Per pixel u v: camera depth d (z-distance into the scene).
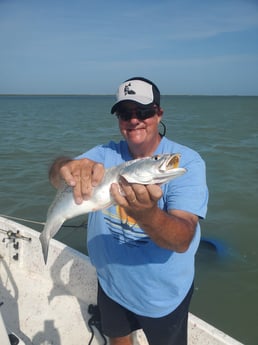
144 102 2.59
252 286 6.32
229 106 99.50
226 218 9.30
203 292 6.22
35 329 3.88
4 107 84.19
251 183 12.46
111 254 2.79
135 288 2.76
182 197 2.43
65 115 51.88
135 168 2.15
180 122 38.56
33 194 11.23
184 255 2.68
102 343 3.68
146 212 1.90
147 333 2.94
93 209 2.38
